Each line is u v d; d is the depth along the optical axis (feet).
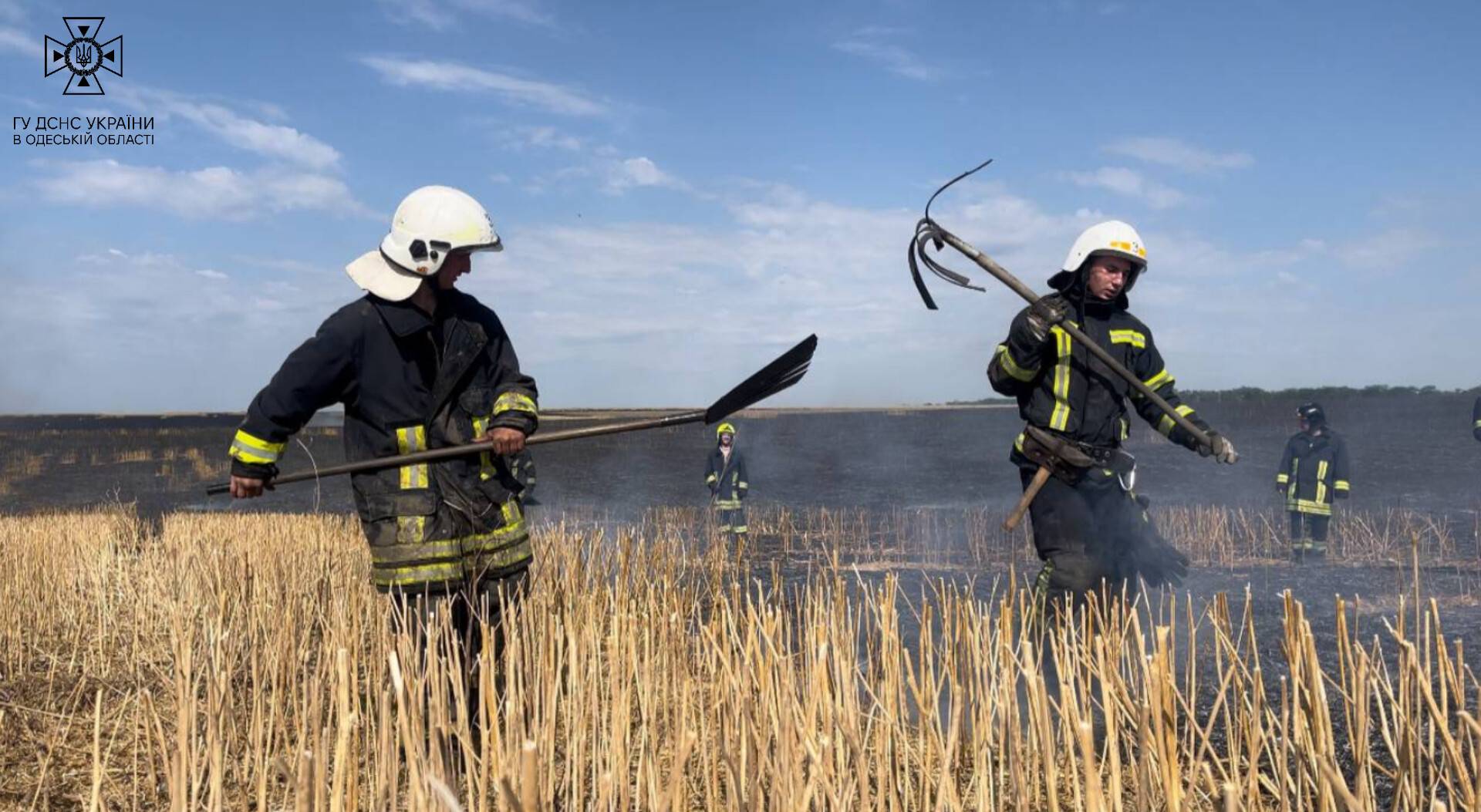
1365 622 20.39
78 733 13.17
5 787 11.28
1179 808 8.23
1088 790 7.30
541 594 12.33
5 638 17.15
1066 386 14.47
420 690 8.86
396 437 11.30
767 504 56.03
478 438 11.43
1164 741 8.25
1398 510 42.73
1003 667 9.97
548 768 8.98
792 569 30.53
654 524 41.29
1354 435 95.14
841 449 103.14
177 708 8.77
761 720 9.09
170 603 17.43
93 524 34.96
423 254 11.03
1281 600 23.66
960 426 140.67
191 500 68.28
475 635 11.63
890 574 10.74
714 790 9.73
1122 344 14.74
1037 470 14.60
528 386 11.76
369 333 11.11
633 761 11.34
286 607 14.71
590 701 10.68
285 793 10.66
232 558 20.47
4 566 22.17
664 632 11.74
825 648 9.21
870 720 10.21
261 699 10.50
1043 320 14.17
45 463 100.83
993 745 11.85
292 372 10.93
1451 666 9.02
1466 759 10.87
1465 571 27.45
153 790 10.83
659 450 104.06
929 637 10.89
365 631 13.84
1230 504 49.83
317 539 27.30
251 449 10.89
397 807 9.52
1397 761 9.31
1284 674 15.39
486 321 11.81
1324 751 8.96
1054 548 14.40
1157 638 8.46
